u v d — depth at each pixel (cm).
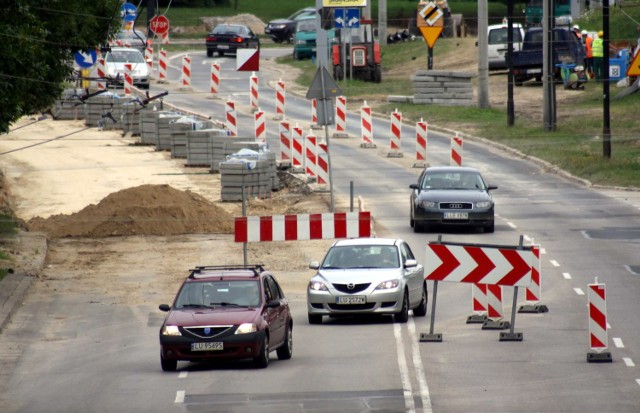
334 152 14938
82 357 6438
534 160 14200
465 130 16500
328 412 4822
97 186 13075
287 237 8162
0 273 8744
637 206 11400
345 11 18200
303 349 6381
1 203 11906
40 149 15350
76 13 8881
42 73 8394
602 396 5034
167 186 11231
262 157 12625
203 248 10019
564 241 9681
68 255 9794
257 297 6012
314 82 10362
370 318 7369
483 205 10081
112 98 17000
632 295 7619
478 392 5147
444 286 8438
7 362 6353
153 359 6278
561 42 19600
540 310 7238
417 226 10200
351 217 8162
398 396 5091
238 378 5606
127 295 8269
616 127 15862
